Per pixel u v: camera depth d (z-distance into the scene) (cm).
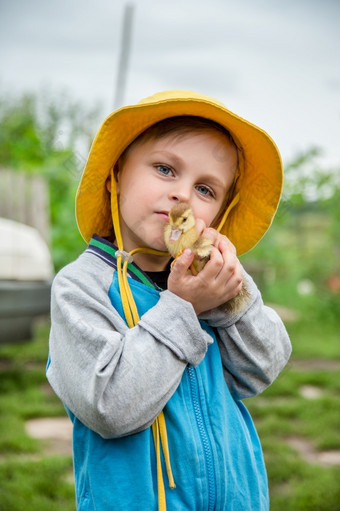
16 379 627
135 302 179
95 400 153
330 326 1057
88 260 185
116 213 192
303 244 1305
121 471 166
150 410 159
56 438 469
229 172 193
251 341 187
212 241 177
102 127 185
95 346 160
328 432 477
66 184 944
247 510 175
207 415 175
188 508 165
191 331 165
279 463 409
